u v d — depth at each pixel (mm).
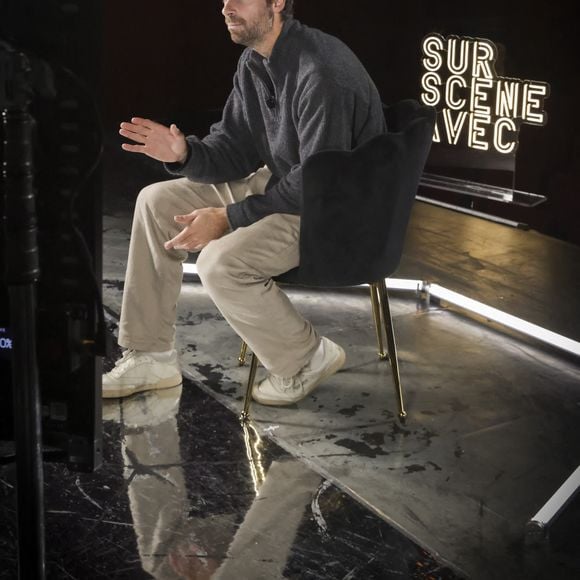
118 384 2752
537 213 4297
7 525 2104
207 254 2564
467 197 4492
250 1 2467
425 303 3547
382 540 2127
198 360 3033
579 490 2312
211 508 2221
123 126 2613
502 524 2217
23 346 1305
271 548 2076
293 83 2537
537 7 4012
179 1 6008
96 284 1328
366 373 2979
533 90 3990
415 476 2404
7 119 1230
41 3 1229
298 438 2574
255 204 2549
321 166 2422
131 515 2174
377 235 2543
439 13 4414
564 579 2027
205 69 6094
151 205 2736
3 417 1455
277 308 2602
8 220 1258
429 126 2562
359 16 4895
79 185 1282
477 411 2764
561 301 3545
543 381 2975
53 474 2326
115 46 6066
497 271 3822
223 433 2584
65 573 1957
